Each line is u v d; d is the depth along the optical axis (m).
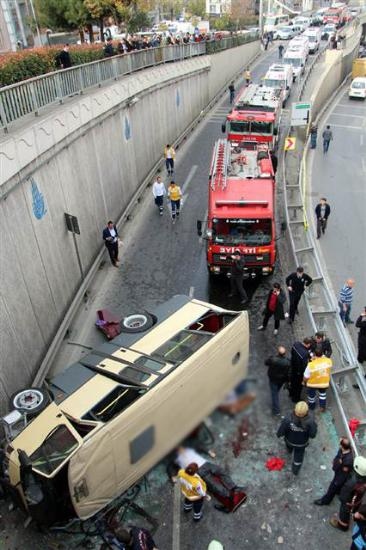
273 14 75.06
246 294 14.05
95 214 15.88
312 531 7.78
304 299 12.73
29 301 10.94
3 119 10.20
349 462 7.48
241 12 57.78
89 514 7.23
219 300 13.92
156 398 7.62
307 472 8.72
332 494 7.88
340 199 20.83
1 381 9.47
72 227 12.94
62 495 7.43
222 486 8.14
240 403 9.23
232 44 40.34
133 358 8.59
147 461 7.85
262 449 9.08
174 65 25.64
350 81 46.16
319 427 9.54
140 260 16.17
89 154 15.15
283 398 10.30
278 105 24.12
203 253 16.44
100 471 7.07
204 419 8.83
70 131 13.23
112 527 7.81
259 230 13.81
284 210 18.62
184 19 50.66
